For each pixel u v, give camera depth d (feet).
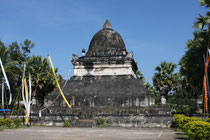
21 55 139.23
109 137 49.08
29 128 74.59
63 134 55.26
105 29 154.61
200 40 74.33
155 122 81.76
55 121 85.20
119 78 130.82
